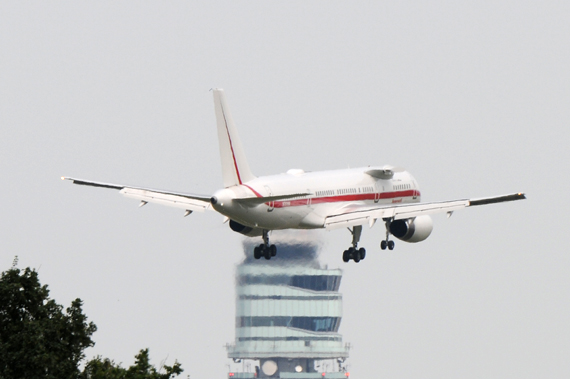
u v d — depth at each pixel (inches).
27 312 6289.4
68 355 6225.4
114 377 6127.0
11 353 5935.0
